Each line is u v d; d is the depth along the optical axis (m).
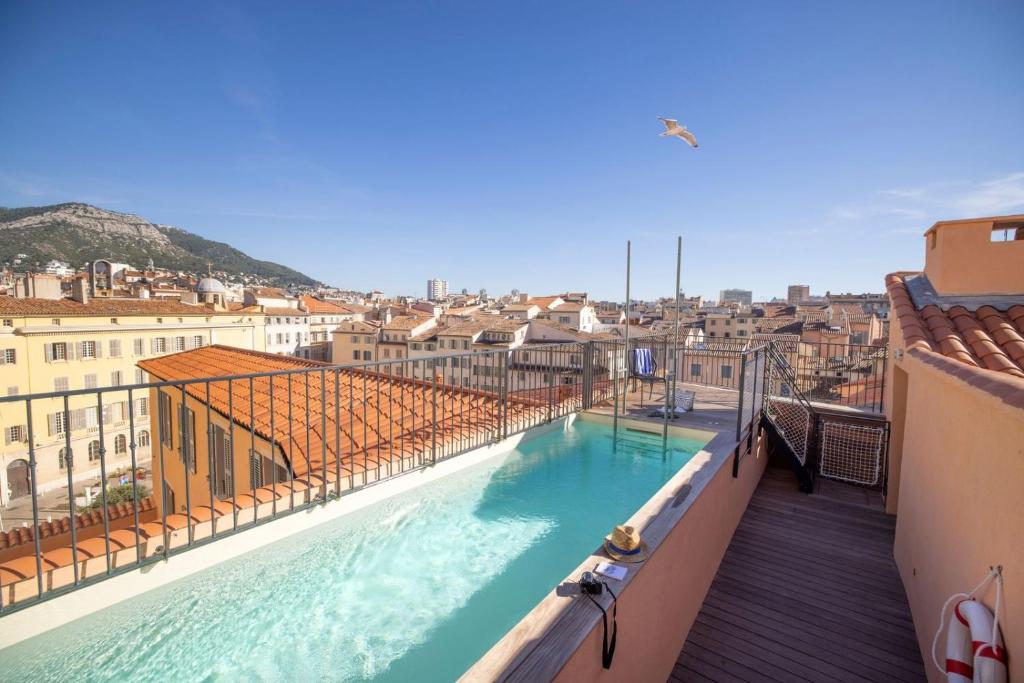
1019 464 1.87
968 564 2.47
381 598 3.28
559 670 1.83
